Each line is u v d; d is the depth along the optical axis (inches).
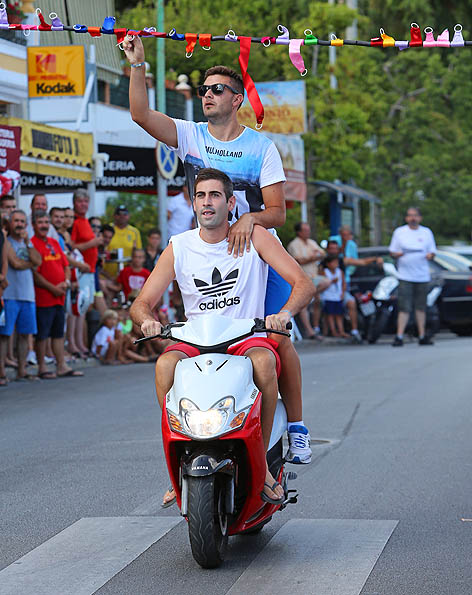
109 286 1216.2
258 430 372.5
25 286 941.2
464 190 3211.1
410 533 430.6
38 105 1320.1
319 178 2263.8
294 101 1834.4
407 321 1434.5
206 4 2470.5
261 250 404.2
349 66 2342.5
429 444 629.3
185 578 372.8
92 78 1387.8
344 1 2637.8
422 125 3193.9
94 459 590.6
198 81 2317.9
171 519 458.0
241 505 388.2
